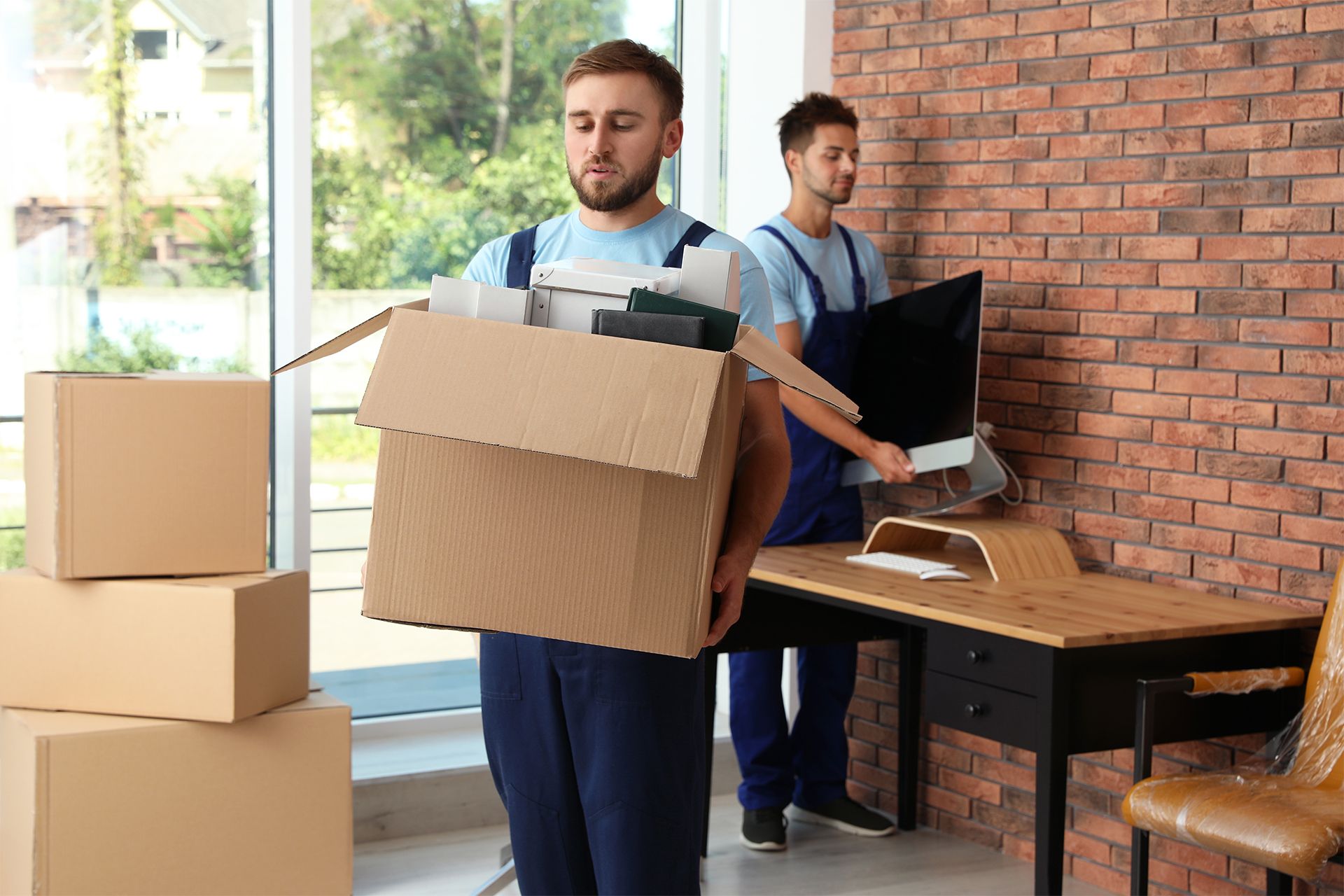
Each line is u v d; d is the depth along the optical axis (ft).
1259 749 10.28
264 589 9.39
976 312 11.30
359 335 5.74
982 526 11.53
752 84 14.42
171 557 9.26
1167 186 10.85
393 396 5.14
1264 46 10.21
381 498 5.65
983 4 12.24
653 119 6.77
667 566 5.60
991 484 11.84
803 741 12.91
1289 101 10.06
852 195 13.55
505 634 6.86
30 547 9.49
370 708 13.60
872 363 12.50
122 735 9.07
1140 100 11.03
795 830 12.81
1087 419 11.48
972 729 9.67
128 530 9.12
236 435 9.37
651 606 5.61
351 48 13.06
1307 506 10.03
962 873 11.73
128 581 9.18
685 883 6.86
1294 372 10.09
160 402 9.12
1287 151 10.08
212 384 9.27
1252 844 8.13
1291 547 10.14
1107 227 11.30
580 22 14.11
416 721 13.57
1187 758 10.80
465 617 5.64
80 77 12.08
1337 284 9.82
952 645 9.80
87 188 12.16
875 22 13.32
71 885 8.97
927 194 12.81
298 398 12.82
